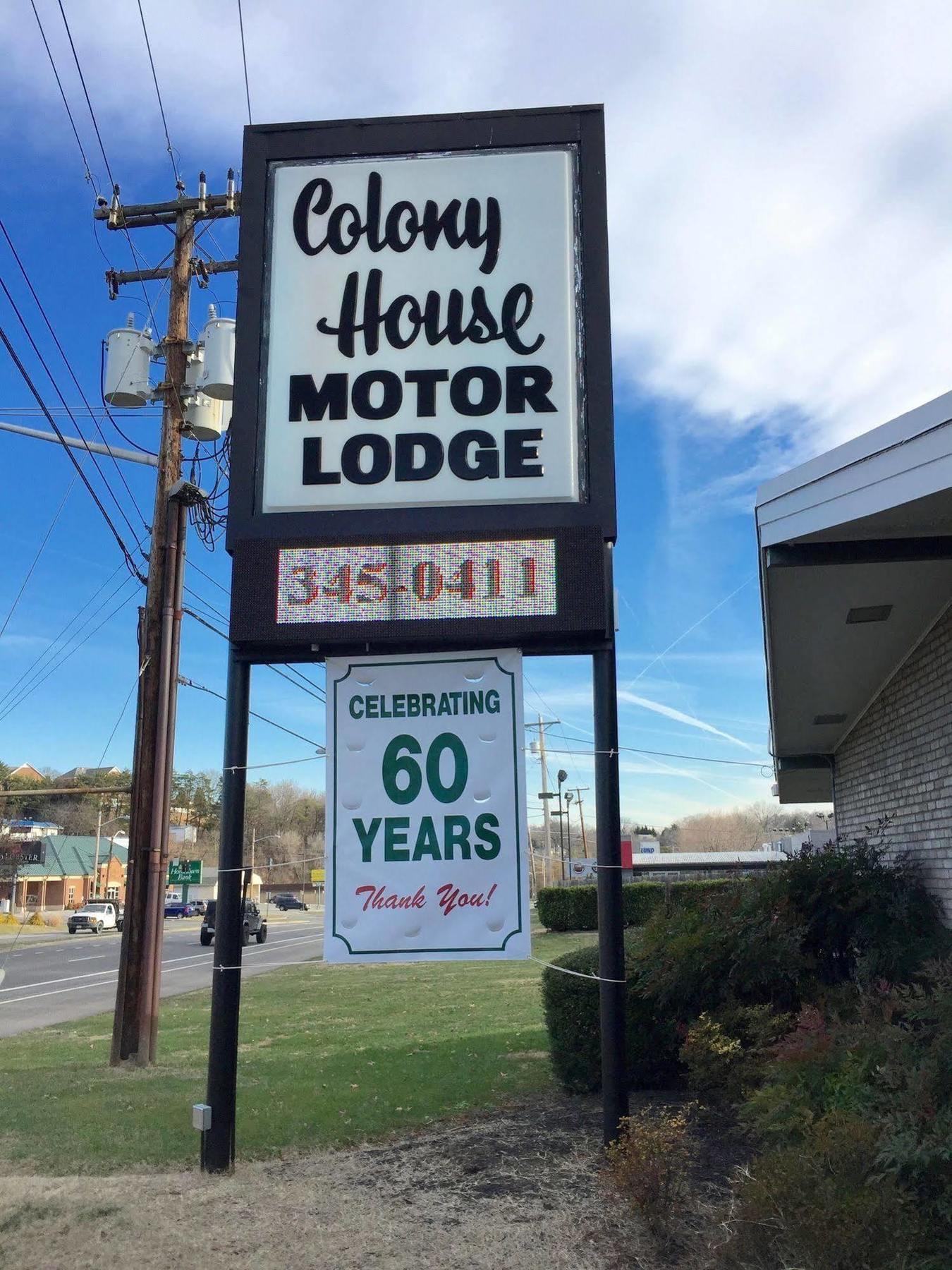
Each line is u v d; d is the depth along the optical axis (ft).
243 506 20.77
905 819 28.71
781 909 23.67
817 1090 16.26
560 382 20.92
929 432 18.42
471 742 19.88
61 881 239.30
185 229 38.45
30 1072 31.99
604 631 19.48
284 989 56.80
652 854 193.06
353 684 20.30
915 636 27.37
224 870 19.90
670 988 23.02
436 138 22.07
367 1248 15.43
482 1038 34.78
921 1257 12.25
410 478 20.70
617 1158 16.57
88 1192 18.31
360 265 21.71
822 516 20.81
